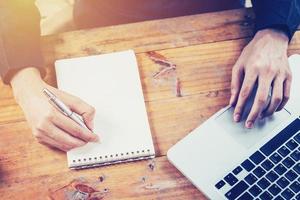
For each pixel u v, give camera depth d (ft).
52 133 2.78
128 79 3.07
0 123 2.95
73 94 3.01
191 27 3.34
